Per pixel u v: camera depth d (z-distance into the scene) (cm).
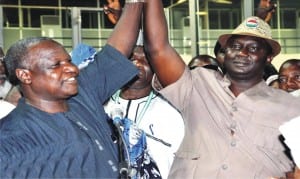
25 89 200
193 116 248
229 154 238
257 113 241
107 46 233
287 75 394
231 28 816
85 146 193
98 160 194
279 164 238
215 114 244
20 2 873
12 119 195
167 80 253
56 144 189
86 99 214
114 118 235
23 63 195
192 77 255
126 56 237
